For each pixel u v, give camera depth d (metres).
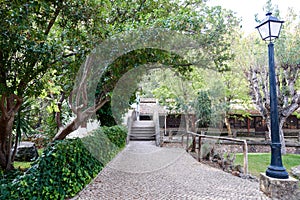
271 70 3.50
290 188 3.21
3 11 2.07
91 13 2.94
